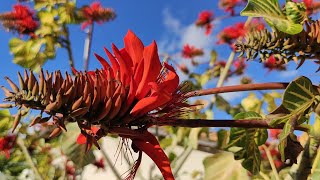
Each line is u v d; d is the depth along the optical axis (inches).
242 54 12.3
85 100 9.3
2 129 30.2
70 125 21.4
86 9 32.1
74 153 21.5
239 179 19.2
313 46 12.0
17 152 36.4
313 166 13.4
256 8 12.5
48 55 31.1
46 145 36.2
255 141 15.5
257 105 31.4
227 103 35.5
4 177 35.9
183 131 34.6
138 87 10.3
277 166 29.0
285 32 11.8
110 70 10.3
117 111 9.9
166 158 10.2
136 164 10.5
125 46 10.9
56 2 32.3
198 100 33.9
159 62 10.4
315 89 11.8
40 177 34.1
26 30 31.3
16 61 30.8
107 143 45.7
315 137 13.7
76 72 9.5
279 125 11.6
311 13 16.0
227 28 30.6
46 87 8.8
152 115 10.7
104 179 54.5
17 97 8.5
